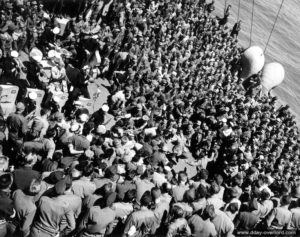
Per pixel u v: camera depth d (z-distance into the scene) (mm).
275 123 22797
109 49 18172
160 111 16688
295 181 16969
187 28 29172
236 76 28594
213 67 26312
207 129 17281
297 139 23453
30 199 6414
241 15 48688
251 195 11547
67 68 15508
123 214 7945
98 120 13203
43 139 9453
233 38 35031
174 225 7816
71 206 6855
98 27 21578
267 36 48438
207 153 16609
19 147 9227
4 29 15156
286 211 9828
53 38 17109
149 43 22406
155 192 8023
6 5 16719
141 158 10844
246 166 14648
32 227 6781
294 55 48125
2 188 6152
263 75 31031
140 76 18750
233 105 20719
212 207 8109
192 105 18953
